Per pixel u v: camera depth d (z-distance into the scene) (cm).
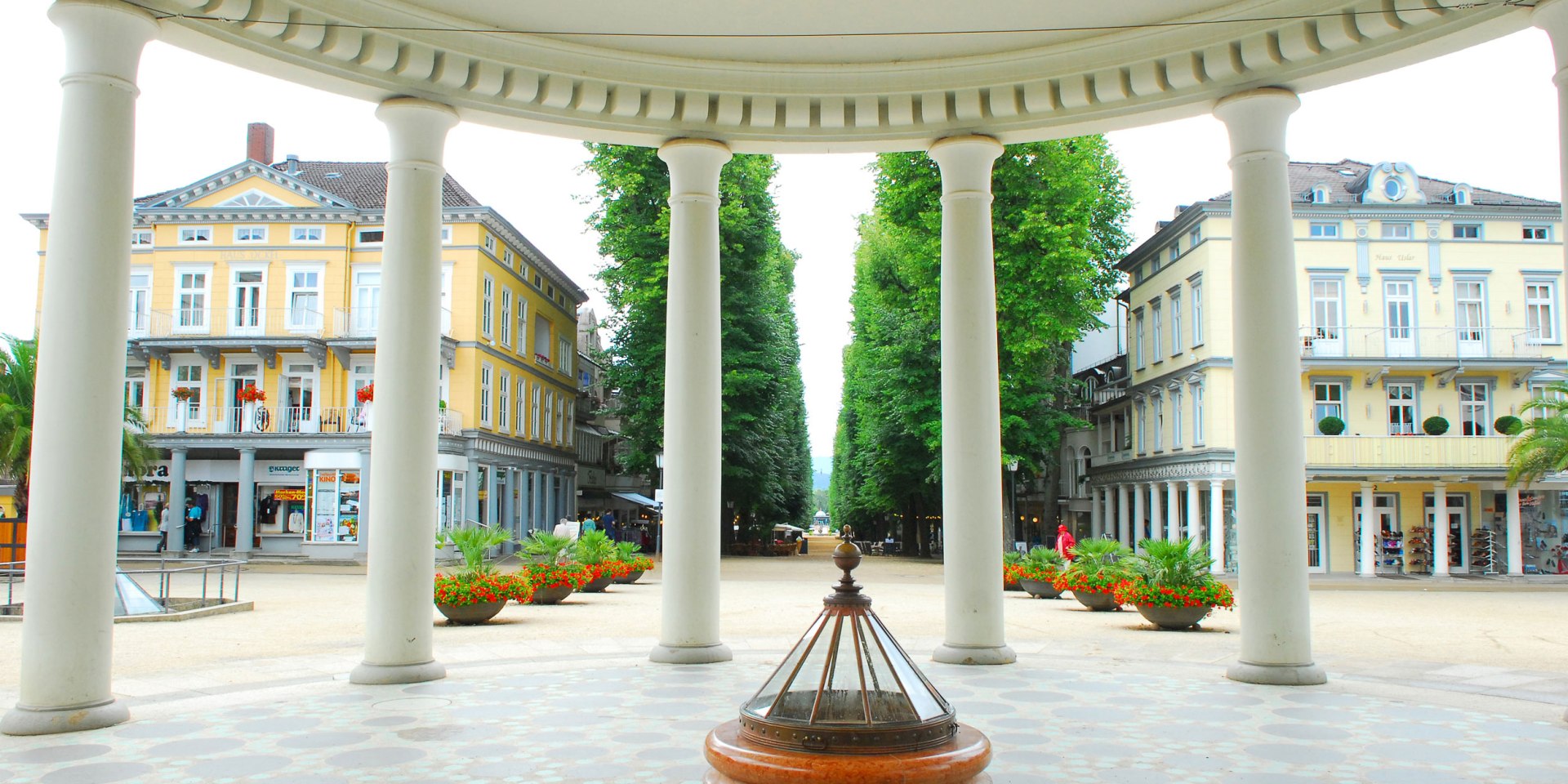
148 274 3919
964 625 1058
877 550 5447
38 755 650
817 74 1034
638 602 1908
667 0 896
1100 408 4619
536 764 623
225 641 1294
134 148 770
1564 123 779
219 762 630
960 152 1048
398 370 929
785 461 4394
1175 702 841
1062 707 815
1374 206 3516
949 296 1064
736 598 2048
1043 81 1006
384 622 929
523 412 4444
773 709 377
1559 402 3008
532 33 948
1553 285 3538
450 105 964
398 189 941
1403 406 3531
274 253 3878
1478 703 846
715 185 1079
